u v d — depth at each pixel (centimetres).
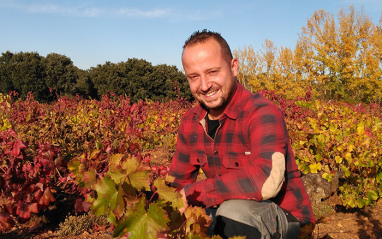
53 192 350
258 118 158
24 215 320
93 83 5662
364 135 445
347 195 426
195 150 187
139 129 663
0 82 5288
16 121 747
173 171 201
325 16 3578
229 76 163
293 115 682
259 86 3984
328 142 444
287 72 3766
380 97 3284
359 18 3500
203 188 152
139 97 5331
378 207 455
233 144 170
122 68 5391
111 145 389
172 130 901
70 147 611
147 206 115
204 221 123
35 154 571
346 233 364
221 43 161
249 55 4203
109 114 808
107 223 367
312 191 430
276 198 171
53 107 880
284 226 154
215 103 165
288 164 168
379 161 423
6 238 325
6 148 375
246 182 146
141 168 114
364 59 3391
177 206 118
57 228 353
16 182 332
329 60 3412
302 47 3709
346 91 3553
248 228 148
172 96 5425
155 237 108
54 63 5475
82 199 355
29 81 5197
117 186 113
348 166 432
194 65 159
